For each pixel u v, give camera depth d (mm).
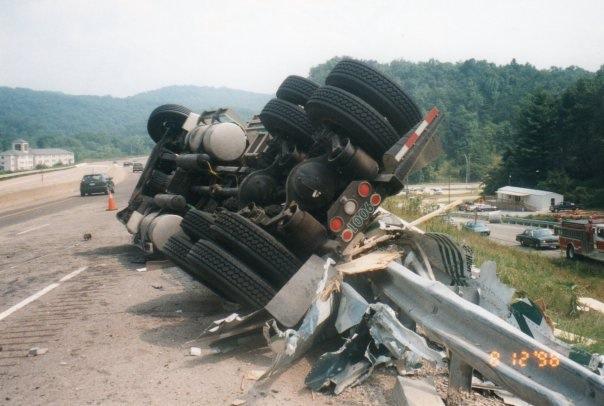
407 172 6211
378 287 5508
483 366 3688
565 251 34969
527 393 3332
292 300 5223
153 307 7520
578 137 111250
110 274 10195
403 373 4609
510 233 53438
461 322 4051
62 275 10375
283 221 6020
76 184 54844
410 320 5156
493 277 5461
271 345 4629
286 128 7586
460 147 186625
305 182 6461
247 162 9062
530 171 116438
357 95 6492
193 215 7086
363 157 6332
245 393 4480
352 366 4598
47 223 21594
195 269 5895
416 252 5980
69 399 4535
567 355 4555
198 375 4934
